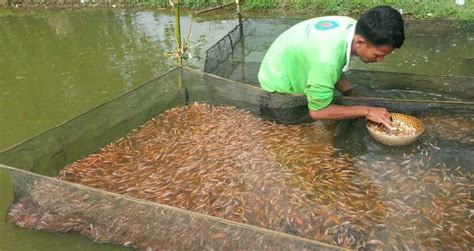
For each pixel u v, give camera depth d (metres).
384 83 5.20
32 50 8.54
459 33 6.61
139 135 5.21
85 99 6.39
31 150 4.31
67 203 3.89
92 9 10.70
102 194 3.63
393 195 3.70
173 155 4.73
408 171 3.92
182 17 9.37
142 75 6.92
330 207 3.65
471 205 3.50
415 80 5.08
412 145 4.18
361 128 4.42
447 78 4.93
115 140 5.15
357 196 3.73
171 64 7.18
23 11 11.15
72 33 9.26
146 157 4.77
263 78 4.82
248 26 7.30
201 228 3.34
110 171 4.59
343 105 4.59
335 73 3.91
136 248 3.73
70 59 7.91
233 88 5.18
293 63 4.42
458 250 3.11
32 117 6.04
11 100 6.57
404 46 6.81
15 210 4.16
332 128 4.61
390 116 4.31
